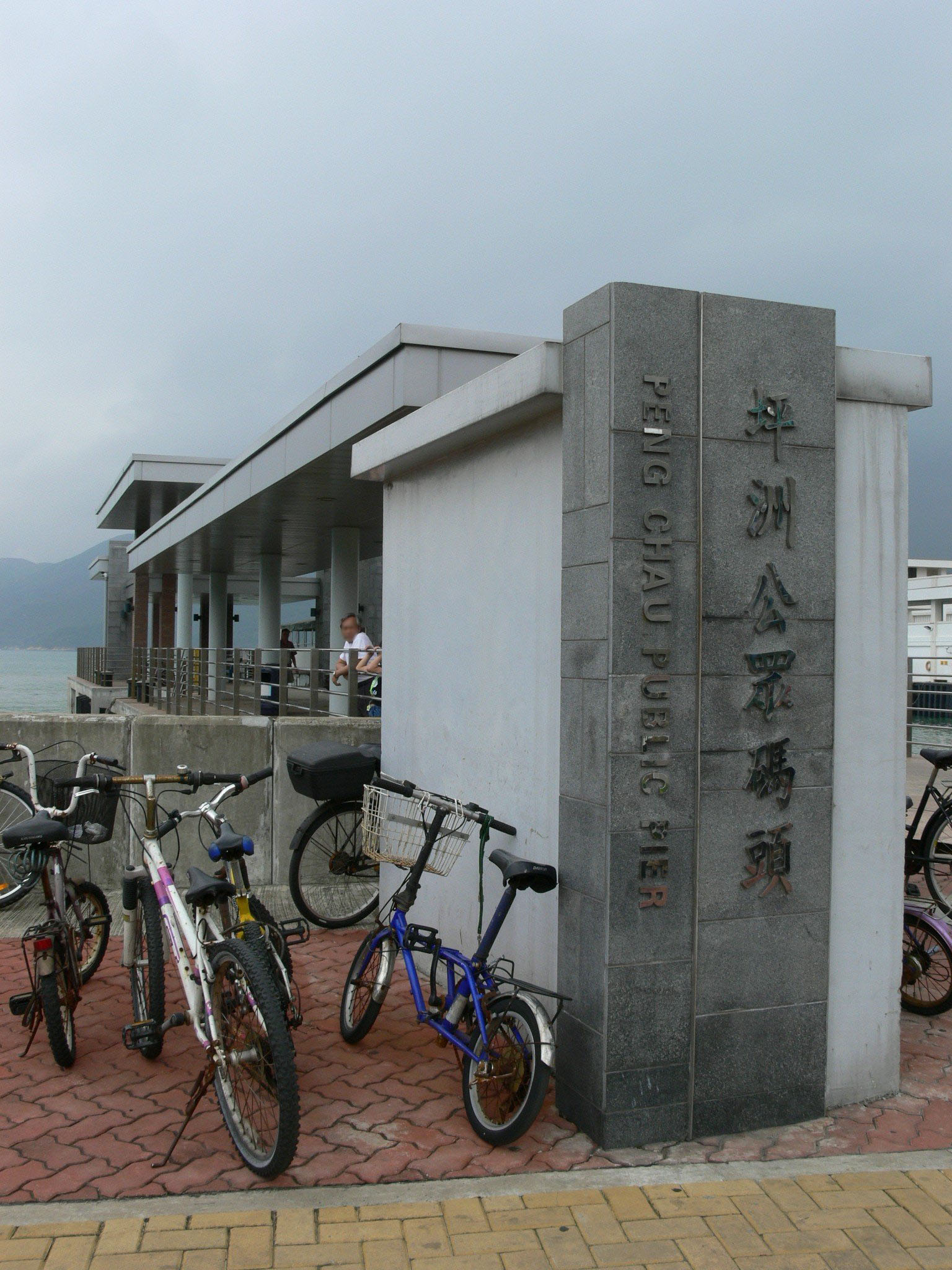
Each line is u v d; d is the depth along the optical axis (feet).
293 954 18.43
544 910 13.29
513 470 14.16
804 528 12.10
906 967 16.21
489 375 13.47
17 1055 13.88
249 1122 10.94
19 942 18.70
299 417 40.98
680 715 11.51
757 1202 10.30
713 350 11.61
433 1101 12.60
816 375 12.16
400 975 17.24
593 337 11.56
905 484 12.99
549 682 13.20
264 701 38.58
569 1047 12.06
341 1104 12.46
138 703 77.46
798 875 12.17
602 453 11.35
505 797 14.29
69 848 15.30
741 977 11.89
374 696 30.66
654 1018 11.48
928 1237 9.74
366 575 88.48
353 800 19.49
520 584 13.94
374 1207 10.06
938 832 17.46
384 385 32.22
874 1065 12.92
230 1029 11.09
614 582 11.18
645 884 11.39
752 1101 11.98
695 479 11.53
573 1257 9.31
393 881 18.56
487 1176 10.76
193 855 22.40
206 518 62.03
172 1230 9.58
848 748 12.64
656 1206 10.19
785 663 12.02
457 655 15.87
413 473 17.56
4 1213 9.88
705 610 11.61
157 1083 13.01
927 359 13.01
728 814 11.77
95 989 16.51
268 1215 9.89
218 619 107.96
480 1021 11.92
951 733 29.71
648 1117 11.50
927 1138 11.89
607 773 11.27
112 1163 10.92
